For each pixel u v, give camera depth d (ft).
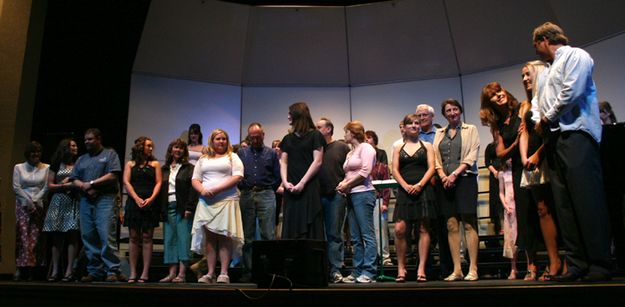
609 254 7.84
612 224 9.85
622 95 18.61
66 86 19.72
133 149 14.28
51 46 19.48
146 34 21.80
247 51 23.70
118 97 20.97
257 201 13.52
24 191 15.33
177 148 14.57
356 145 12.44
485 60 22.24
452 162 11.71
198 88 23.57
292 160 11.82
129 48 21.48
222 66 23.65
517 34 21.25
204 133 23.20
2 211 16.44
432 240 14.51
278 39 23.50
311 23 23.18
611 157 9.71
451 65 22.93
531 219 10.14
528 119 9.52
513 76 21.67
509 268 14.99
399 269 11.23
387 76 23.86
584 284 6.85
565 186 8.36
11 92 17.08
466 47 22.34
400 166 11.88
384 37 23.12
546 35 8.84
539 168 9.18
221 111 23.76
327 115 24.13
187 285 10.43
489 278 14.52
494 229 17.89
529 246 10.27
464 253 16.48
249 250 13.37
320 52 23.71
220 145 12.72
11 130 16.89
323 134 12.82
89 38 20.29
